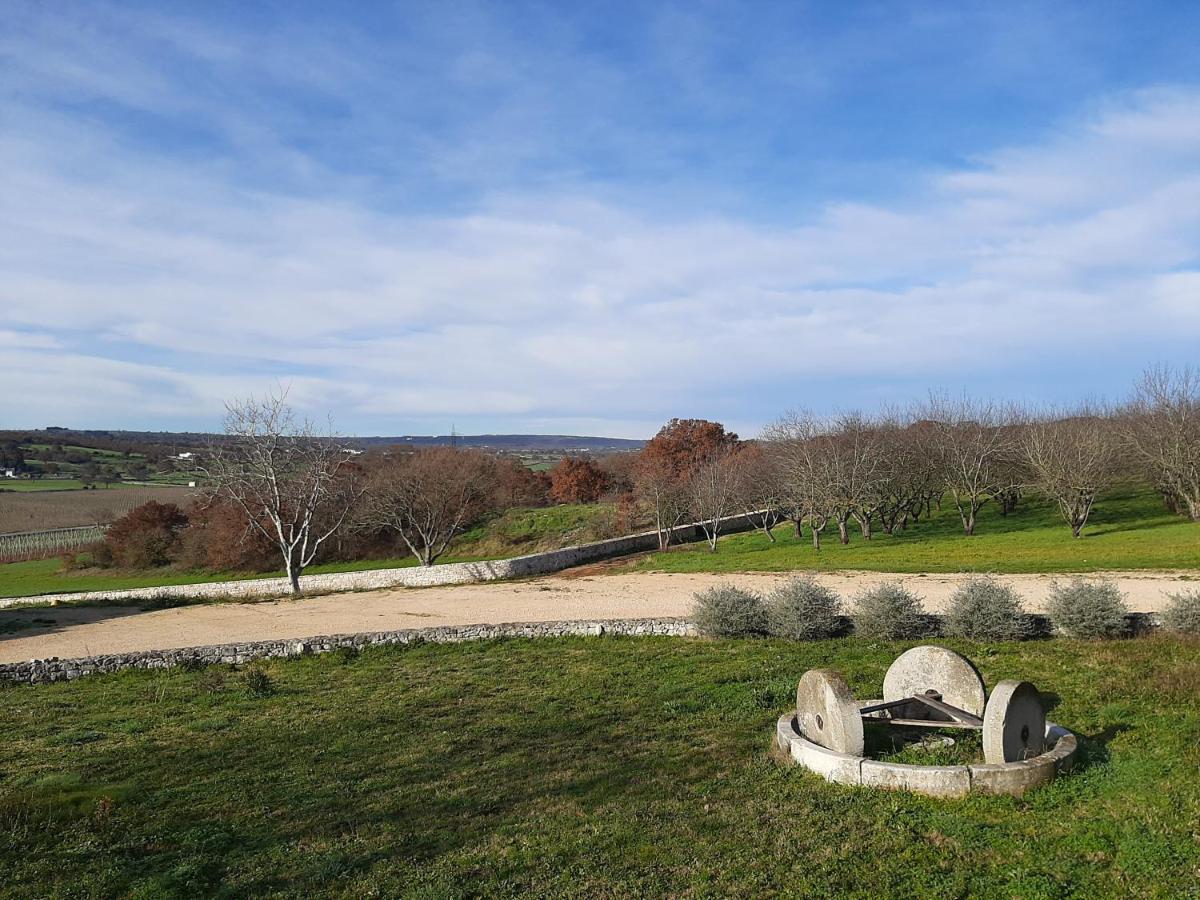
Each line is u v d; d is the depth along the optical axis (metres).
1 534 66.50
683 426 71.50
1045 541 37.03
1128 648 15.53
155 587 42.72
